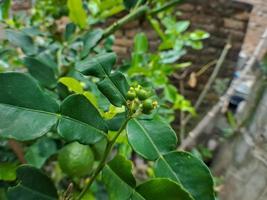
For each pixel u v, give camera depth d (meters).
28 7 0.46
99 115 0.16
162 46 0.44
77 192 0.21
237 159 0.46
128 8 0.32
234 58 0.92
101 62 0.16
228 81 0.91
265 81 0.43
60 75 0.30
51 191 0.16
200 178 0.15
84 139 0.15
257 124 0.42
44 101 0.15
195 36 0.48
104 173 0.16
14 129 0.14
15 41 0.28
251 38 1.05
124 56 0.88
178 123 0.81
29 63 0.25
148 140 0.15
